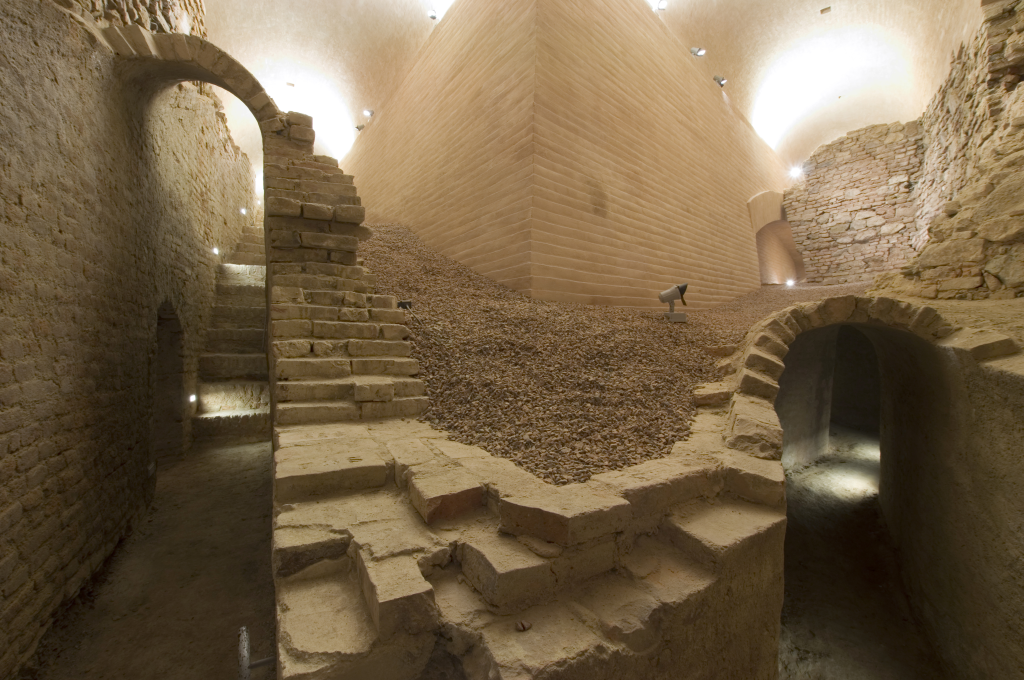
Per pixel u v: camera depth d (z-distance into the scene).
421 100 10.64
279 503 2.30
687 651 1.94
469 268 8.04
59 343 3.56
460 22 9.28
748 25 11.62
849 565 5.37
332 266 5.16
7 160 3.03
